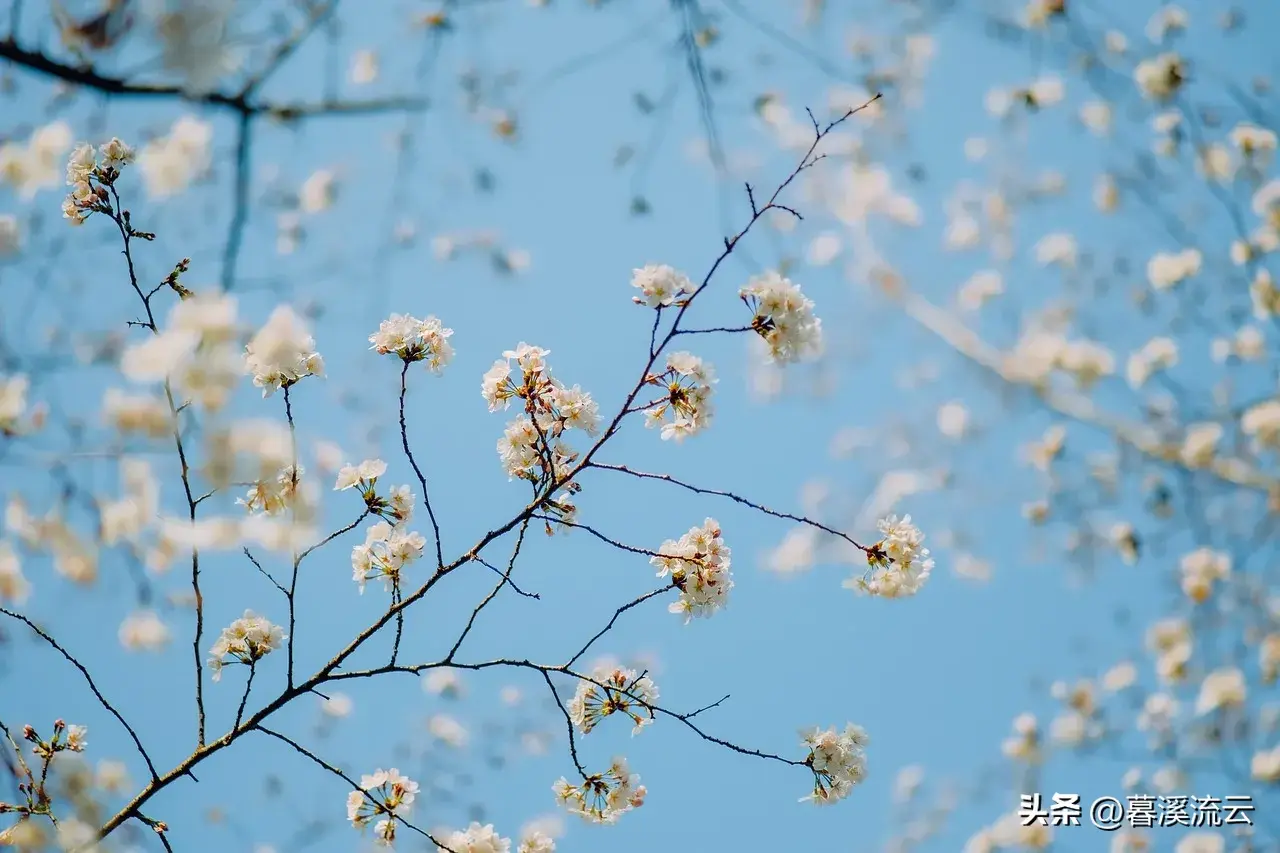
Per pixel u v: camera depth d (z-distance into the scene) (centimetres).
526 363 316
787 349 287
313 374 272
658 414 310
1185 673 511
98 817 326
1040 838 532
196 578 275
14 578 253
